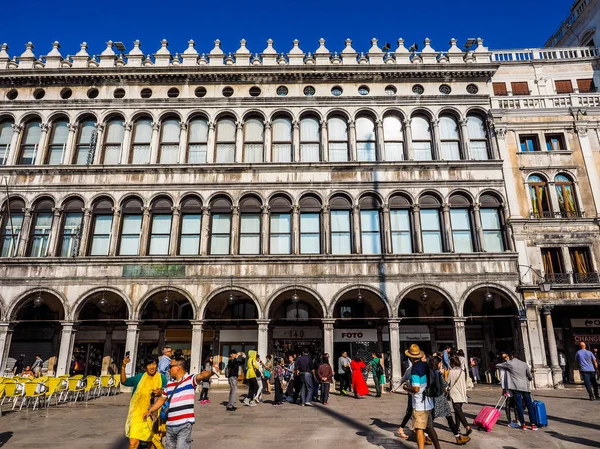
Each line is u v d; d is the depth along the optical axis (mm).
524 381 10852
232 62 26188
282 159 24703
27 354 24172
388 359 24203
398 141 24969
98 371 24359
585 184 23672
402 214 23531
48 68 25391
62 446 9180
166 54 26188
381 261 22250
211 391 20719
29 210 23406
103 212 23531
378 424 11438
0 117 25391
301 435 10070
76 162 24766
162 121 25453
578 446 8906
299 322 25016
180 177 23797
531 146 24891
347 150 24906
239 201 23625
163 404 6781
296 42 26531
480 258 22281
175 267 22266
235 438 9758
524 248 22609
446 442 9398
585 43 31422
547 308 21641
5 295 21984
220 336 24688
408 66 25422
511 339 23250
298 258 22266
